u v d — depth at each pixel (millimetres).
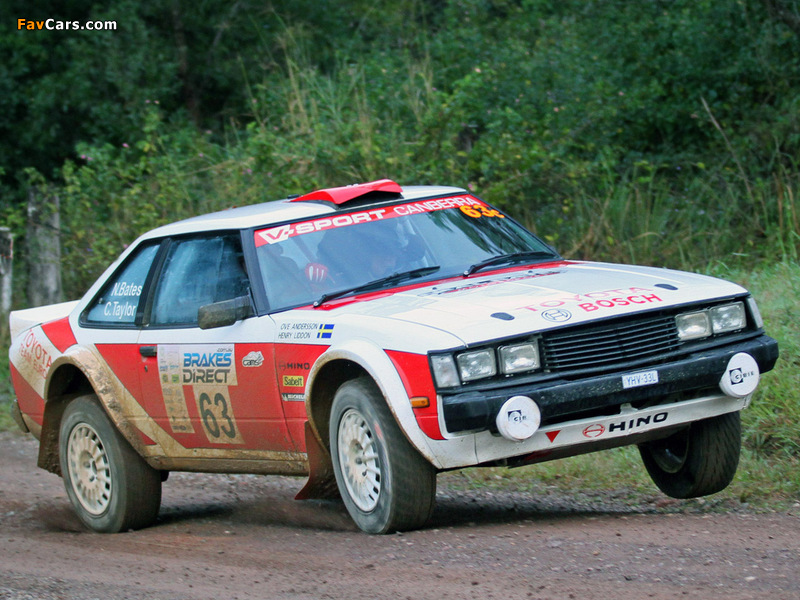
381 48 49531
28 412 19719
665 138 38281
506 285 14523
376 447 13547
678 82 38531
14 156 53750
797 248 29312
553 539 12898
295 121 36938
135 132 48688
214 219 17141
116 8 52688
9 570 14328
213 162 38469
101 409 18109
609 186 33188
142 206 36312
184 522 18453
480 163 32719
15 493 22672
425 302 14016
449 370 12594
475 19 46500
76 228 37250
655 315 13547
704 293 14016
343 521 16609
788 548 11828
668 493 15914
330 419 14406
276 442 15352
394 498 13438
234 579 12508
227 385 15719
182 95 54031
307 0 54344
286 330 14734
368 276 15477
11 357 20047
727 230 31344
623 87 39062
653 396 13203
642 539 12602
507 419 12438
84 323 18516
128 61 50625
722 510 15102
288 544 14523
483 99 39250
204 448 16688
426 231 16359
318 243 15891
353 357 13391
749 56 37375
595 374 13016
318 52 52062
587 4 44469
